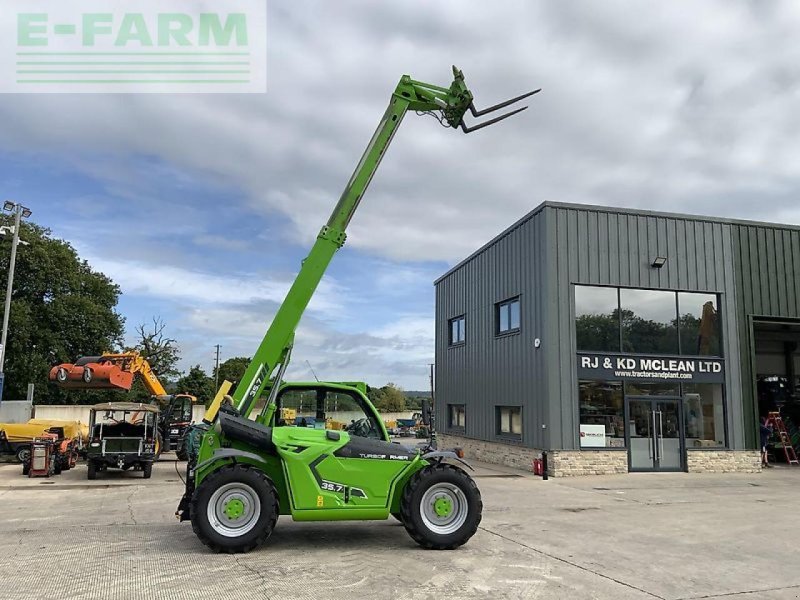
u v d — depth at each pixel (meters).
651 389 17.12
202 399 55.66
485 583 5.95
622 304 17.33
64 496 12.13
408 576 6.14
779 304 18.61
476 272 21.89
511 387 18.67
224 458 7.21
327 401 8.13
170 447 22.11
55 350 35.94
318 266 8.35
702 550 7.57
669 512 10.44
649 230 17.72
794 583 6.18
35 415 30.30
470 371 22.19
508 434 19.02
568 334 16.66
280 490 7.46
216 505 6.95
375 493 7.31
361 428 8.03
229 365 65.94
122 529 8.38
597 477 15.84
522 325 18.11
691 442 17.30
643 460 16.77
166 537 7.82
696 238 18.12
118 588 5.61
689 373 17.45
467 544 7.64
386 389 57.09
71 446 17.91
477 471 17.28
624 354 16.98
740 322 18.19
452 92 8.87
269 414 7.93
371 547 7.38
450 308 24.59
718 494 12.80
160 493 12.62
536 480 15.21
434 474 7.35
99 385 19.05
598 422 16.58
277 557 6.81
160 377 50.06
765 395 22.34
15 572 6.12
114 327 39.34
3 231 24.27
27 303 35.06
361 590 5.65
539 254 17.19
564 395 16.38
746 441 17.58
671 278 17.70
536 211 17.42
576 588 5.86
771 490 13.49
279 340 8.10
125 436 15.98
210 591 5.55
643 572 6.50
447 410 24.66
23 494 12.47
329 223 8.46
